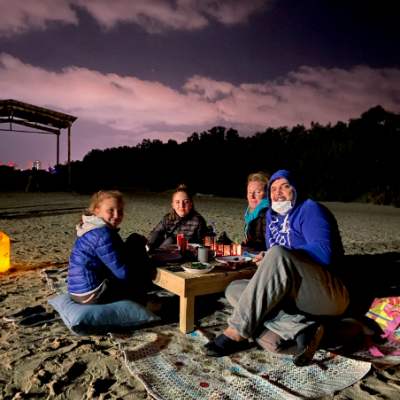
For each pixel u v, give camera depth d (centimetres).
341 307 295
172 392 245
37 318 365
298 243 321
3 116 2475
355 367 279
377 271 505
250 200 455
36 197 2209
